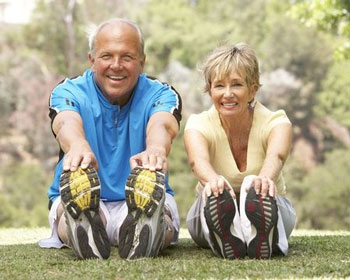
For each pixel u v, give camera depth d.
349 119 39.78
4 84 40.00
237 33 42.31
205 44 41.06
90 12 42.28
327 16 16.50
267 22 43.09
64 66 41.28
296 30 41.81
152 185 3.57
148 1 44.84
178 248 4.30
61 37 41.53
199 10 45.59
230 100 3.99
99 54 4.14
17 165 36.50
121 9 43.12
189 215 4.16
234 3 44.19
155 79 4.46
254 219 3.59
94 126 4.22
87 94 4.27
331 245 4.32
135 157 3.74
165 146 3.92
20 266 3.50
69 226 3.61
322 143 39.31
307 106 39.91
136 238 3.62
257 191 3.59
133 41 4.14
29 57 41.06
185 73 38.12
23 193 34.00
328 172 33.78
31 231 6.06
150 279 3.10
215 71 3.99
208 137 4.11
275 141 4.04
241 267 3.36
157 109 4.21
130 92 4.26
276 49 41.62
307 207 32.62
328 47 41.25
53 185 4.39
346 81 39.94
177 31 41.81
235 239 3.68
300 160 36.34
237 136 4.14
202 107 34.88
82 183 3.52
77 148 3.71
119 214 4.13
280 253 3.86
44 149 38.91
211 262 3.53
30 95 39.75
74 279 3.13
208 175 3.88
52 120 4.14
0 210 30.69
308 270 3.26
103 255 3.64
